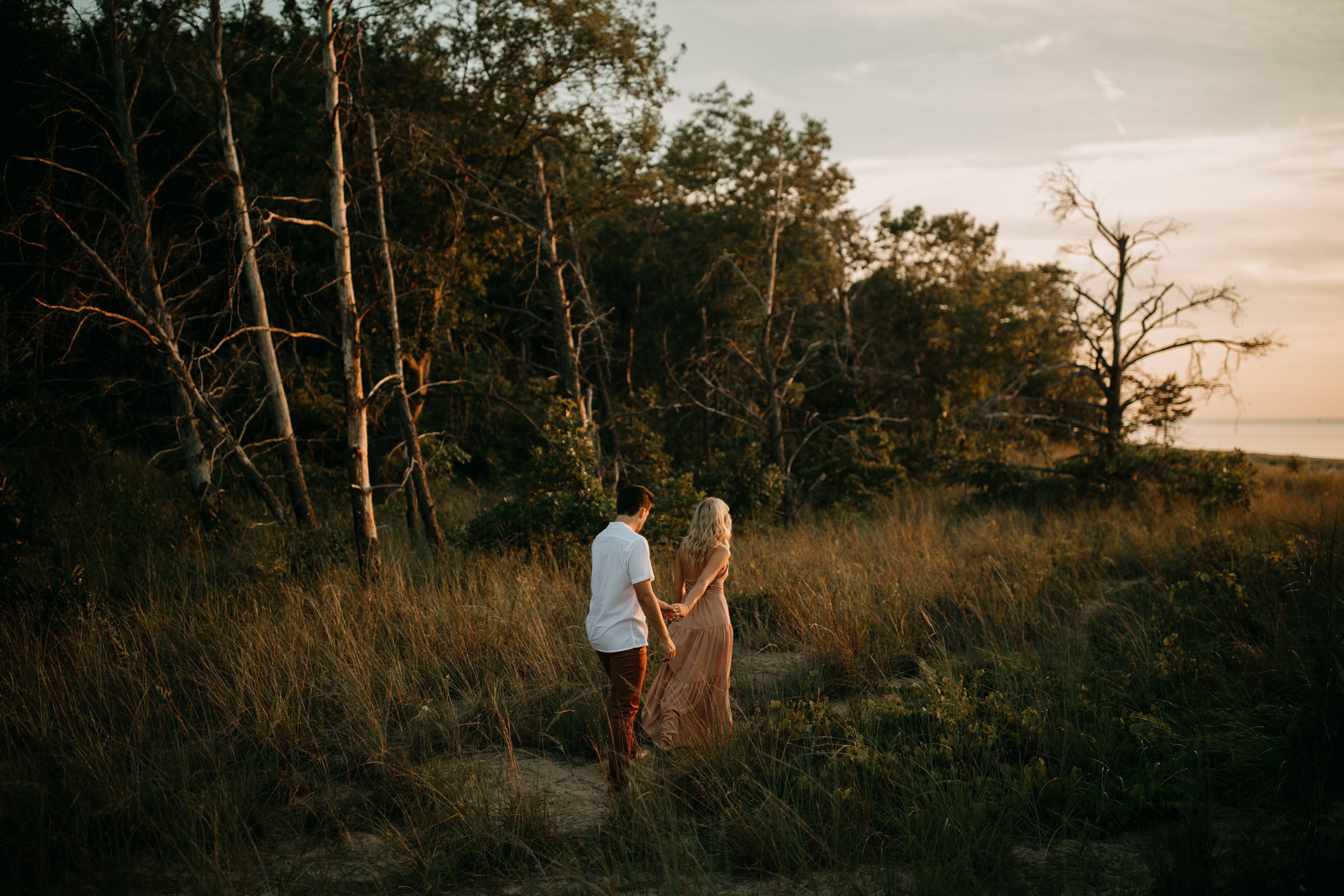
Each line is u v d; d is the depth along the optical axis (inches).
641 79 505.0
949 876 115.2
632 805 139.4
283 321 550.9
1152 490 528.1
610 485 504.7
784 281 724.7
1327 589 236.1
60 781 149.9
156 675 200.8
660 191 788.0
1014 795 140.1
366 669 199.5
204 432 464.4
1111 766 153.4
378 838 139.5
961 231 964.0
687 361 674.2
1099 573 328.5
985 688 199.0
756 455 519.5
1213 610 245.0
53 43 391.2
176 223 470.0
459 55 496.4
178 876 125.1
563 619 252.5
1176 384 578.2
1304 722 159.8
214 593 264.1
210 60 398.0
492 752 175.2
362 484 298.7
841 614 242.5
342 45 364.5
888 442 598.5
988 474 573.9
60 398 453.4
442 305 538.3
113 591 283.7
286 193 513.0
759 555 347.9
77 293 398.9
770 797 135.4
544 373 804.6
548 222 500.1
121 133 400.2
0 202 423.8
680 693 172.6
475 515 462.3
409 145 449.7
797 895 117.3
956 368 911.7
